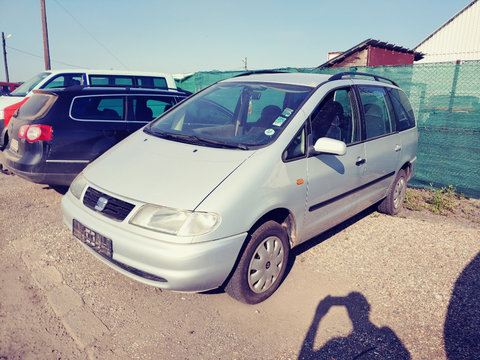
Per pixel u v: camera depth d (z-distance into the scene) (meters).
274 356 2.51
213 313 2.92
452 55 25.05
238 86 3.96
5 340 2.48
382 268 3.72
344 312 3.01
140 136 3.64
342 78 4.03
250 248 2.81
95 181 2.99
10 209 4.76
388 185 4.80
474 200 6.09
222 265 2.58
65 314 2.79
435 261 3.90
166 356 2.45
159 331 2.68
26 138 4.61
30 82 8.74
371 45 15.91
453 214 5.41
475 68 6.03
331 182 3.51
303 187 3.17
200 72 11.09
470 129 6.12
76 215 2.92
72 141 4.73
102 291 3.11
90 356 2.40
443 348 2.63
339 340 2.68
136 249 2.51
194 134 3.42
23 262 3.49
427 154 6.59
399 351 2.59
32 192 5.46
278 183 2.92
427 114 6.55
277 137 3.07
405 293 3.29
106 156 3.39
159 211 2.55
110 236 2.62
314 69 7.76
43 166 4.62
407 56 18.92
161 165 2.94
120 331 2.66
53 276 3.27
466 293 3.32
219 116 3.67
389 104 4.71
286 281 3.41
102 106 5.08
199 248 2.45
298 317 2.92
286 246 3.18
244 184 2.69
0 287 3.06
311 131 3.31
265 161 2.88
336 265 3.74
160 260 2.45
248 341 2.64
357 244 4.23
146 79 9.62
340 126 3.75
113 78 9.21
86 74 8.87
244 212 2.66
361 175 3.98
